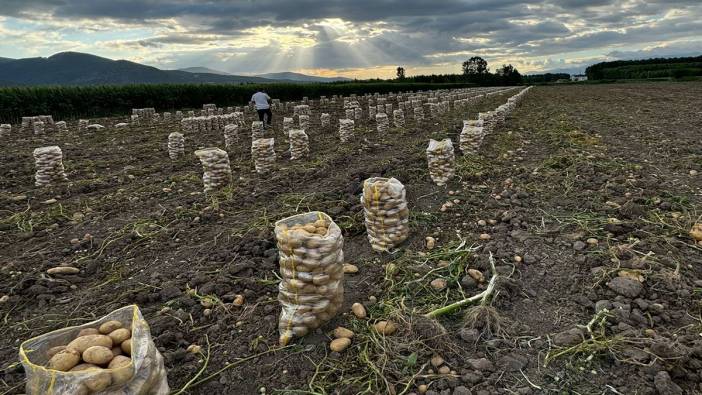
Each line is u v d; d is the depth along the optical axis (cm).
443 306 294
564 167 635
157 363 199
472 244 386
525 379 231
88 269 390
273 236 424
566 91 3222
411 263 357
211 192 593
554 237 390
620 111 1474
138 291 346
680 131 972
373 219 382
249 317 301
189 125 1402
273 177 670
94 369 177
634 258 331
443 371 239
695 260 338
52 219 518
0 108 1994
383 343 260
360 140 1038
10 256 428
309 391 232
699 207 450
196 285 348
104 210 552
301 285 265
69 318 317
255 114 2131
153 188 648
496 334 267
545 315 286
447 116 1527
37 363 192
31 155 965
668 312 276
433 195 532
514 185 551
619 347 245
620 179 550
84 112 2352
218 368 255
